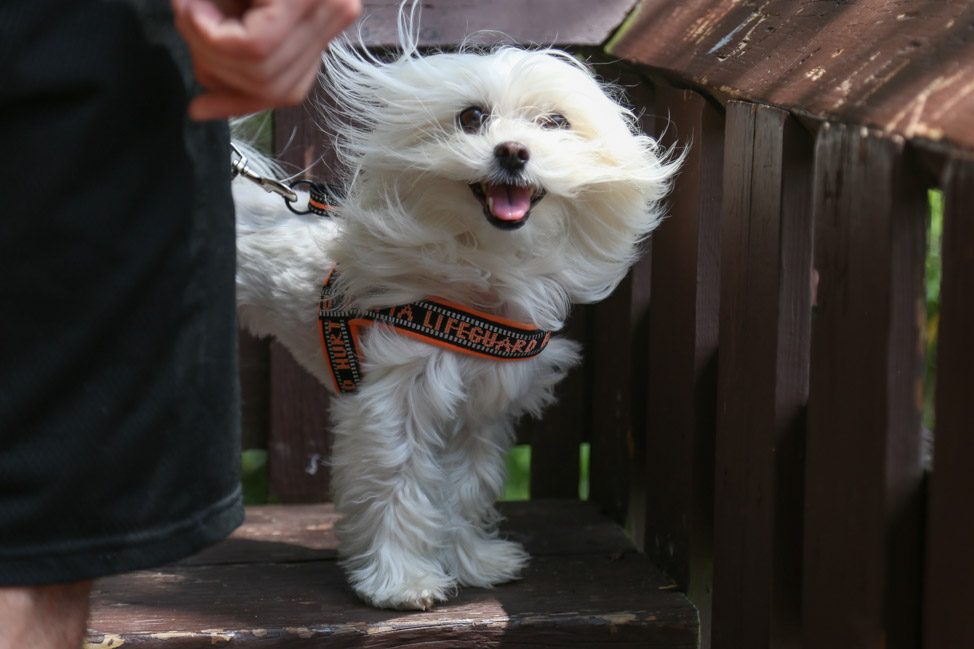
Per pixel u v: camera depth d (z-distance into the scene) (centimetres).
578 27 194
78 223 89
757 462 141
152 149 93
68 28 87
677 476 177
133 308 93
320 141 215
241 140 211
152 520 96
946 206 92
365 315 160
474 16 191
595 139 147
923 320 103
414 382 159
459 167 139
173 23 93
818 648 122
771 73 138
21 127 87
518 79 144
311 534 209
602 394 222
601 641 166
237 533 209
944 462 94
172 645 157
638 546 204
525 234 146
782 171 131
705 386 167
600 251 157
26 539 91
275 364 227
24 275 89
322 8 76
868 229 107
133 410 94
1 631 91
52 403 90
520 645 164
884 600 106
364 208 152
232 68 76
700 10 178
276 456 230
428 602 166
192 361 99
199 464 100
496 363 158
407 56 154
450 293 155
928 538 98
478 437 175
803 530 133
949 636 94
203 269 99
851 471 113
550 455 233
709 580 171
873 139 105
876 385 106
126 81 90
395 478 163
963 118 92
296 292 174
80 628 98
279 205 185
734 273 149
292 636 159
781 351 133
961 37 103
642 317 200
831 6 139
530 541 203
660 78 182
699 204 164
